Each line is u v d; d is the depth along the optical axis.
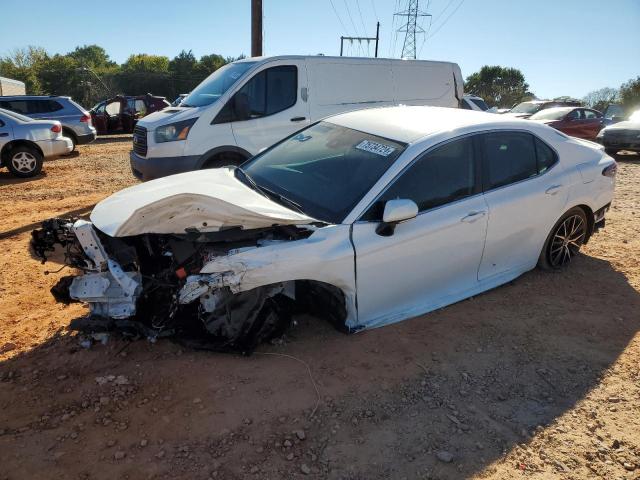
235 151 7.45
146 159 7.19
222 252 3.33
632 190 9.70
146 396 3.14
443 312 4.28
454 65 9.71
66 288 3.52
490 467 2.70
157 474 2.58
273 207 3.56
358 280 3.60
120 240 3.44
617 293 4.75
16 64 69.25
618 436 2.95
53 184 10.26
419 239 3.79
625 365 3.63
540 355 3.73
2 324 4.05
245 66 7.72
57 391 3.19
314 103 8.00
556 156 4.82
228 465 2.64
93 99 67.38
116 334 3.69
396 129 4.22
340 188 3.83
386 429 2.94
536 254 4.86
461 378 3.43
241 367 3.43
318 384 3.29
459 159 4.11
